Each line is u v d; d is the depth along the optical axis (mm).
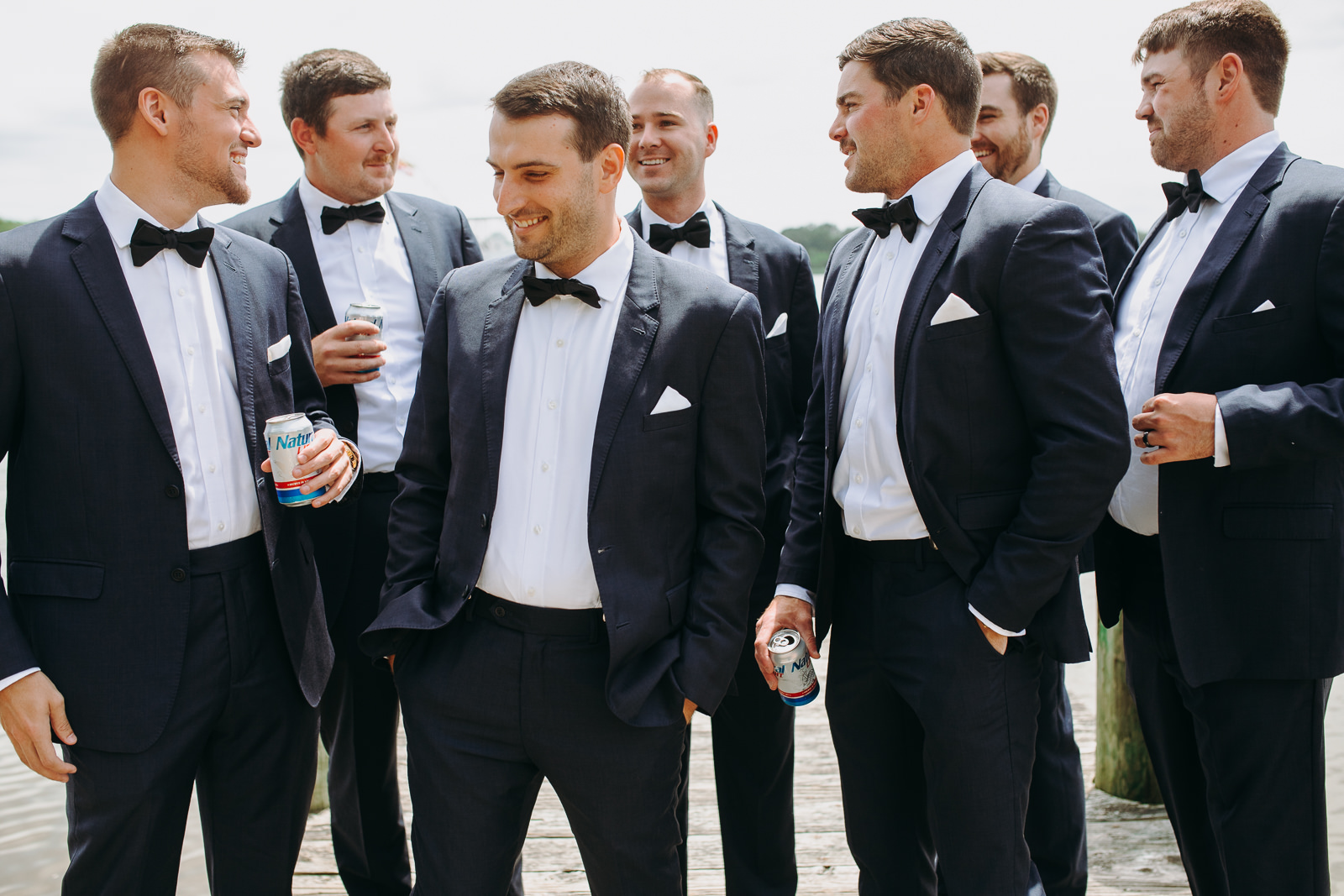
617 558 1850
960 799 1918
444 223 2949
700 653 1873
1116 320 2277
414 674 1964
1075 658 1908
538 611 1869
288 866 2113
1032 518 1827
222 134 1940
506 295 1988
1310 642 1952
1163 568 2023
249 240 2191
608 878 1933
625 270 1949
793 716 2611
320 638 2164
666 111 2656
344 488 2082
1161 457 1897
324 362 2463
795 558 2244
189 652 1927
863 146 2033
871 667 2090
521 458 1898
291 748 2094
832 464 2141
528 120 1798
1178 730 2232
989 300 1883
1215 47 2045
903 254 2033
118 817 1869
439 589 1979
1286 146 2070
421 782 1920
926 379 1915
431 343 2084
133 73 1881
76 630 1852
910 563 1988
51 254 1858
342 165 2666
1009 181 3033
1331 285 1888
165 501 1884
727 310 1922
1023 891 1947
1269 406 1838
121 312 1872
